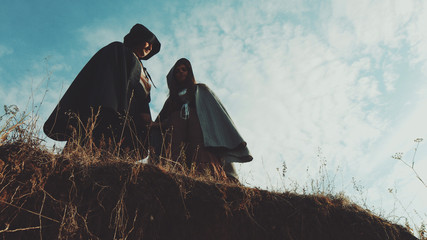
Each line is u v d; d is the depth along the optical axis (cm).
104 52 374
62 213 220
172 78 453
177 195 256
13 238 205
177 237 246
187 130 412
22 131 243
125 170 252
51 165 232
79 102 346
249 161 407
